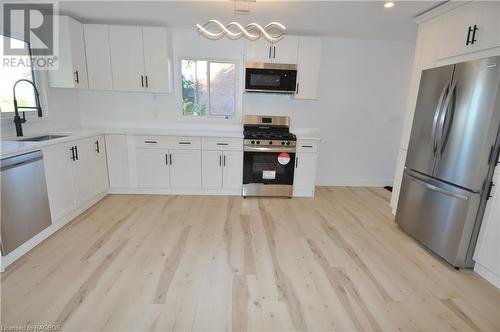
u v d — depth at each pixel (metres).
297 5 2.72
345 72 4.15
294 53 3.67
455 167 2.18
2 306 1.68
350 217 3.24
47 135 3.03
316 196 3.98
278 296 1.85
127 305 1.72
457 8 2.45
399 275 2.13
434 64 2.74
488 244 2.05
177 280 1.98
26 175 2.22
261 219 3.11
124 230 2.73
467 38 2.34
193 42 3.84
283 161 3.71
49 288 1.85
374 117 4.35
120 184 3.71
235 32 3.62
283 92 3.75
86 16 3.23
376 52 4.11
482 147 1.97
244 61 3.80
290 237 2.70
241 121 4.15
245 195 3.79
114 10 2.99
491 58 1.89
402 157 3.20
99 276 2.00
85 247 2.39
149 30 3.49
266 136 3.65
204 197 3.75
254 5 2.75
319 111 4.25
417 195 2.60
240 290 1.90
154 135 3.58
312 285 1.98
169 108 4.04
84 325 1.56
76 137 2.92
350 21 3.20
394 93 4.28
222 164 3.72
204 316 1.66
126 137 3.57
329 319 1.66
